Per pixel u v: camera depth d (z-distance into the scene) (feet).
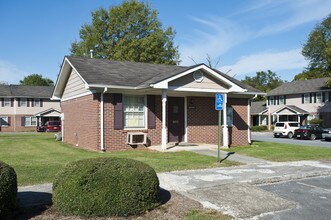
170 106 55.11
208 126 57.93
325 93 139.85
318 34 170.30
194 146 52.31
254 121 182.70
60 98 71.46
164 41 148.77
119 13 145.28
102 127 48.01
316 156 45.39
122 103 49.90
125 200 18.52
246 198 23.35
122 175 18.75
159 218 18.56
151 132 52.39
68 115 64.23
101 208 18.24
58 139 72.08
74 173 18.67
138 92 51.44
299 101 151.43
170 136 54.90
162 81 46.19
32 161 37.65
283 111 147.84
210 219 18.58
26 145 59.21
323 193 25.94
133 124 51.31
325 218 19.67
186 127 56.03
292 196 24.91
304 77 183.93
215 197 23.32
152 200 19.88
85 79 46.96
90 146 50.75
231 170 33.60
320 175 33.19
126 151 48.03
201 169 34.06
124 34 148.05
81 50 146.61
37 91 172.35
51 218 18.21
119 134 49.47
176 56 150.82
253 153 47.21
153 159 39.55
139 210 19.03
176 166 35.14
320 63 175.52
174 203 21.43
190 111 56.49
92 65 55.57
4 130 161.58
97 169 18.74
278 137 107.76
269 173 32.09
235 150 50.31
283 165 37.45
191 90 49.83
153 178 19.93
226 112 58.39
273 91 165.68
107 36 149.28
